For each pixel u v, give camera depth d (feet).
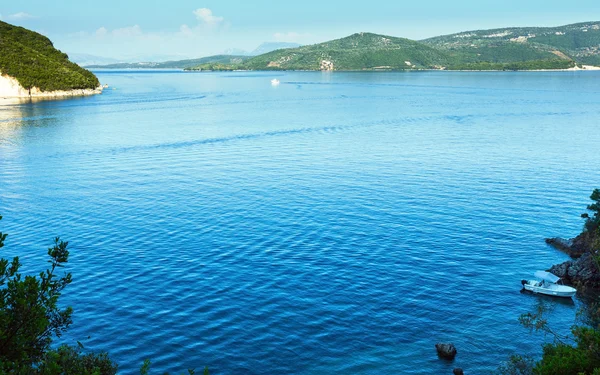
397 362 119.55
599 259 150.92
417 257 174.29
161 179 273.95
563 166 299.99
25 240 185.98
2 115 556.51
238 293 147.95
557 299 152.35
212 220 207.10
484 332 132.77
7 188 256.32
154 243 183.52
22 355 61.77
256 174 284.00
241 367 116.37
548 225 205.57
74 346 116.47
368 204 228.43
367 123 488.85
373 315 138.21
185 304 141.69
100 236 189.78
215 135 418.31
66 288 149.89
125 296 145.69
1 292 63.26
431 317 138.51
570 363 86.99
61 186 260.21
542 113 565.53
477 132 432.25
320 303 143.43
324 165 306.35
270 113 576.61
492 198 238.27
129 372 113.80
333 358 120.37
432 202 231.91
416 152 345.31
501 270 167.32
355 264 167.84
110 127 464.65
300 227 199.52
